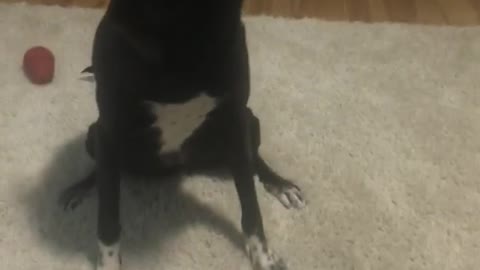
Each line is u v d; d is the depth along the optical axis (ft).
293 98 5.99
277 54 6.54
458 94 6.10
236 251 4.56
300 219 4.81
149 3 3.52
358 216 4.84
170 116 4.07
